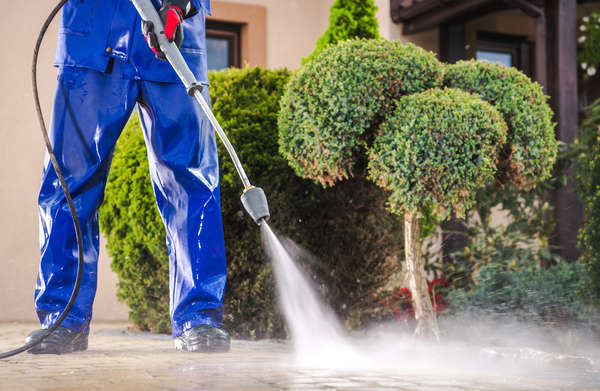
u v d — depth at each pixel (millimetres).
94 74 3096
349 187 4625
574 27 7086
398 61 3930
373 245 4758
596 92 8180
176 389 1785
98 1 3107
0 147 7027
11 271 6953
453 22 7750
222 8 7984
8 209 7000
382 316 4969
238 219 4273
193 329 3066
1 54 7078
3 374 2141
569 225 6562
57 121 3064
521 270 5652
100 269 7055
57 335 2939
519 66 8414
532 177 4137
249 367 2369
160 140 3186
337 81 3855
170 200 3240
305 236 4523
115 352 3014
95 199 3125
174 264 3217
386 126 3838
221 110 4414
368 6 5949
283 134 4133
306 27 8492
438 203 3621
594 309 4758
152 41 2801
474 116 3623
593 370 2674
